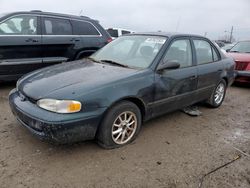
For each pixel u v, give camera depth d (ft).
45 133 9.41
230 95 22.24
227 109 18.02
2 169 9.28
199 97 15.58
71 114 9.50
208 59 16.17
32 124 9.68
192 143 12.28
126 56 13.56
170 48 13.29
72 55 21.35
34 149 10.69
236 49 29.19
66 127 9.40
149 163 10.29
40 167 9.54
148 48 13.30
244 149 12.05
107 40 23.40
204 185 9.19
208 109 17.63
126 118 11.31
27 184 8.62
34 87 10.54
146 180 9.25
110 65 12.88
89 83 10.31
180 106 14.23
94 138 10.90
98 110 10.05
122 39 15.16
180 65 13.74
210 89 16.34
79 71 11.84
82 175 9.26
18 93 11.39
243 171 10.20
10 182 8.65
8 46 18.06
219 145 12.28
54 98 9.53
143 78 11.59
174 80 13.00
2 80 18.47
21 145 10.94
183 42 14.35
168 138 12.60
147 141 12.10
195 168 10.18
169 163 10.39
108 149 11.00
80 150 10.82
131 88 11.02
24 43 18.67
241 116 16.72
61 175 9.18
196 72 14.51
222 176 9.78
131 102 11.28
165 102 12.87
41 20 19.72
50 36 19.97
